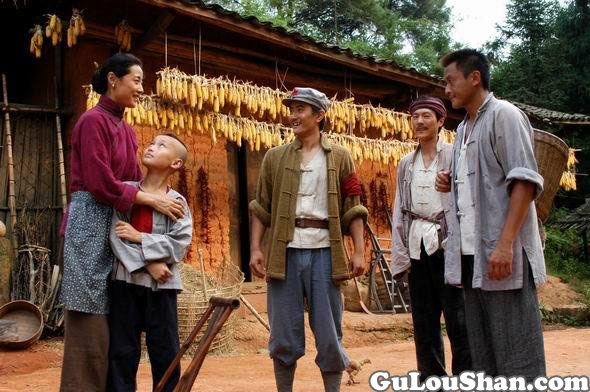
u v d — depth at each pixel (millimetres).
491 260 2918
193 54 8945
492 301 2990
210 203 8969
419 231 4320
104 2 7762
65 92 8438
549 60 24125
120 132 3377
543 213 3541
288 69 10055
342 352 3680
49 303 7480
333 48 9055
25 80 9289
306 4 29609
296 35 8586
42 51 8844
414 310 4383
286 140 8516
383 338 8992
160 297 3254
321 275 3658
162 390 3148
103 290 3143
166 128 8570
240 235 10008
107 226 3229
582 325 12367
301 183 3730
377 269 11086
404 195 4488
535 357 2914
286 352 3689
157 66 8867
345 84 10078
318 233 3684
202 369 5980
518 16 26500
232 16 7934
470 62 3193
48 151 8312
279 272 3646
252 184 10055
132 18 8211
